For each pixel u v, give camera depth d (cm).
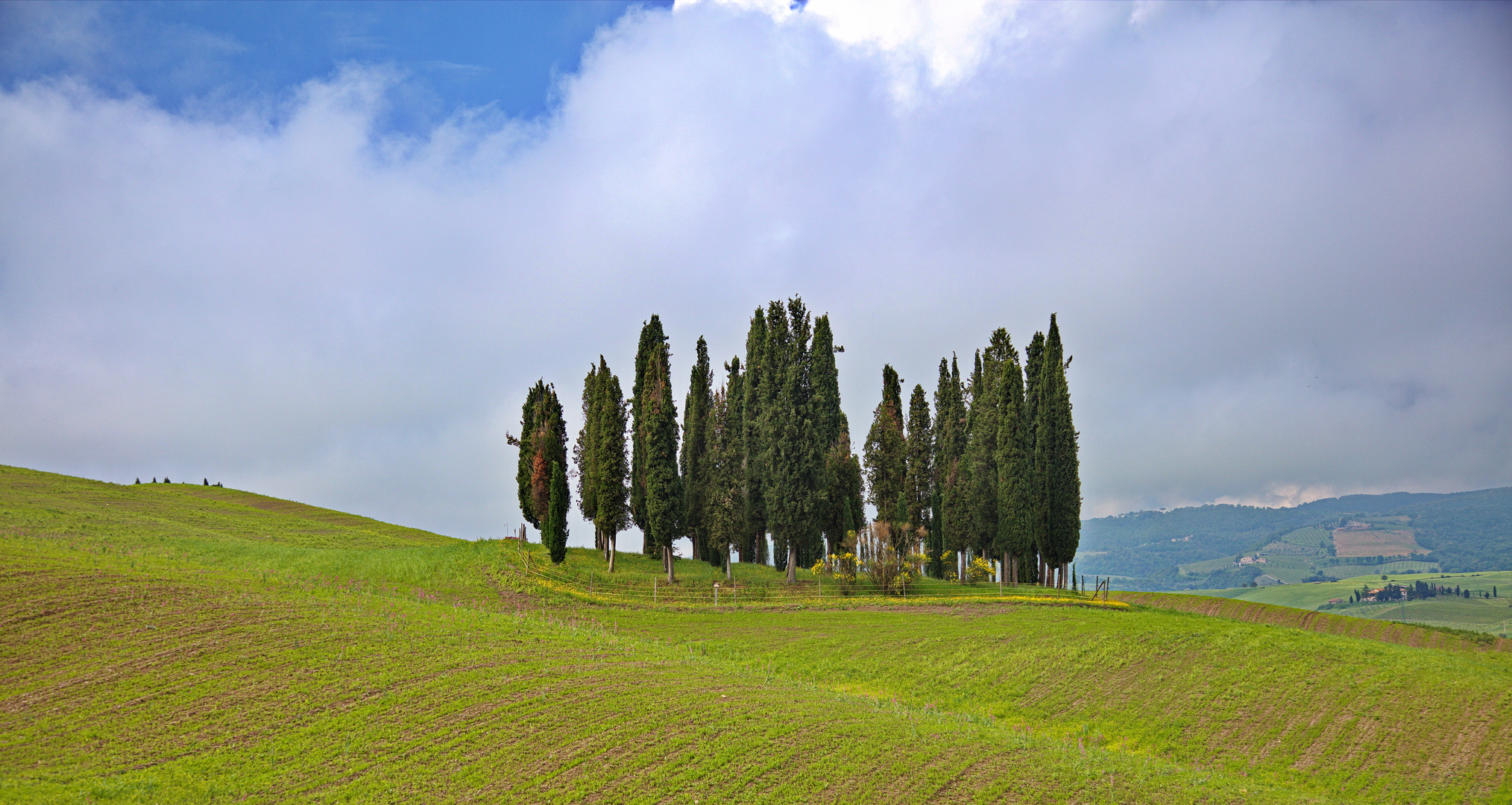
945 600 5172
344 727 2347
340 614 3422
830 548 6309
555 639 3522
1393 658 3766
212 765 2072
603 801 2014
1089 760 2484
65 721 2252
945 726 2719
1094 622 4409
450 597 4625
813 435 5962
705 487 6431
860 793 2120
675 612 4809
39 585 3284
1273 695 3375
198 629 3020
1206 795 2253
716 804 2027
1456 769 2773
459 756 2214
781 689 3083
